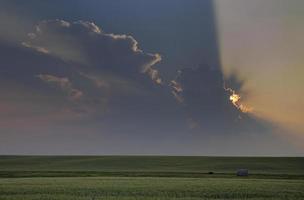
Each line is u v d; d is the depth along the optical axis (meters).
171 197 37.09
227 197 37.81
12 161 139.88
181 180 60.03
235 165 123.38
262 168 114.94
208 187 46.56
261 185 50.03
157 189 43.66
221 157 153.12
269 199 36.38
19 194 38.91
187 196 38.19
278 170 108.62
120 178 65.06
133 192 40.56
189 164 127.88
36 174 82.44
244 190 43.22
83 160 142.75
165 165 125.56
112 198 35.72
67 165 126.25
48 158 151.62
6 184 49.91
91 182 54.16
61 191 41.22
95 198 35.62
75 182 53.91
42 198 35.44
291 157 148.62
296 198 37.16
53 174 82.69
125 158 150.12
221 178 68.56
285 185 50.19
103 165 126.25
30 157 157.12
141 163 131.75
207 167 118.44
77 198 35.38
